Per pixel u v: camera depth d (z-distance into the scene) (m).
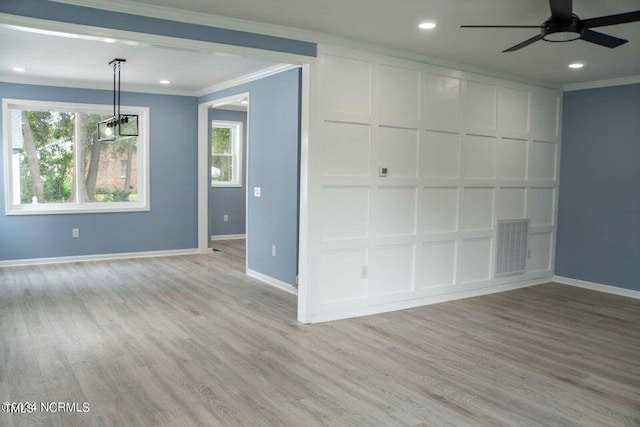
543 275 6.71
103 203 7.87
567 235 6.68
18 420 2.79
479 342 4.29
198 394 3.17
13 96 6.96
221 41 4.04
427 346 4.16
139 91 7.84
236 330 4.46
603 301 5.79
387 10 3.77
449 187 5.58
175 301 5.40
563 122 6.65
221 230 10.19
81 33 3.52
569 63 5.34
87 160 7.71
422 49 4.92
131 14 3.67
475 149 5.78
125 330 4.39
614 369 3.76
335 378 3.47
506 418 2.96
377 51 4.87
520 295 6.03
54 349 3.89
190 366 3.62
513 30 4.21
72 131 7.57
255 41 4.19
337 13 3.87
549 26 3.17
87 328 4.42
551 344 4.28
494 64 5.47
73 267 7.11
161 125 8.05
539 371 3.69
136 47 5.15
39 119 7.32
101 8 3.56
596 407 3.13
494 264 6.09
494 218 6.04
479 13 3.82
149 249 8.12
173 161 8.21
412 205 5.30
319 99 4.56
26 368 3.52
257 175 6.59
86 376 3.41
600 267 6.34
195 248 8.52
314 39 4.46
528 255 6.48
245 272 6.99
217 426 2.78
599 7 3.60
